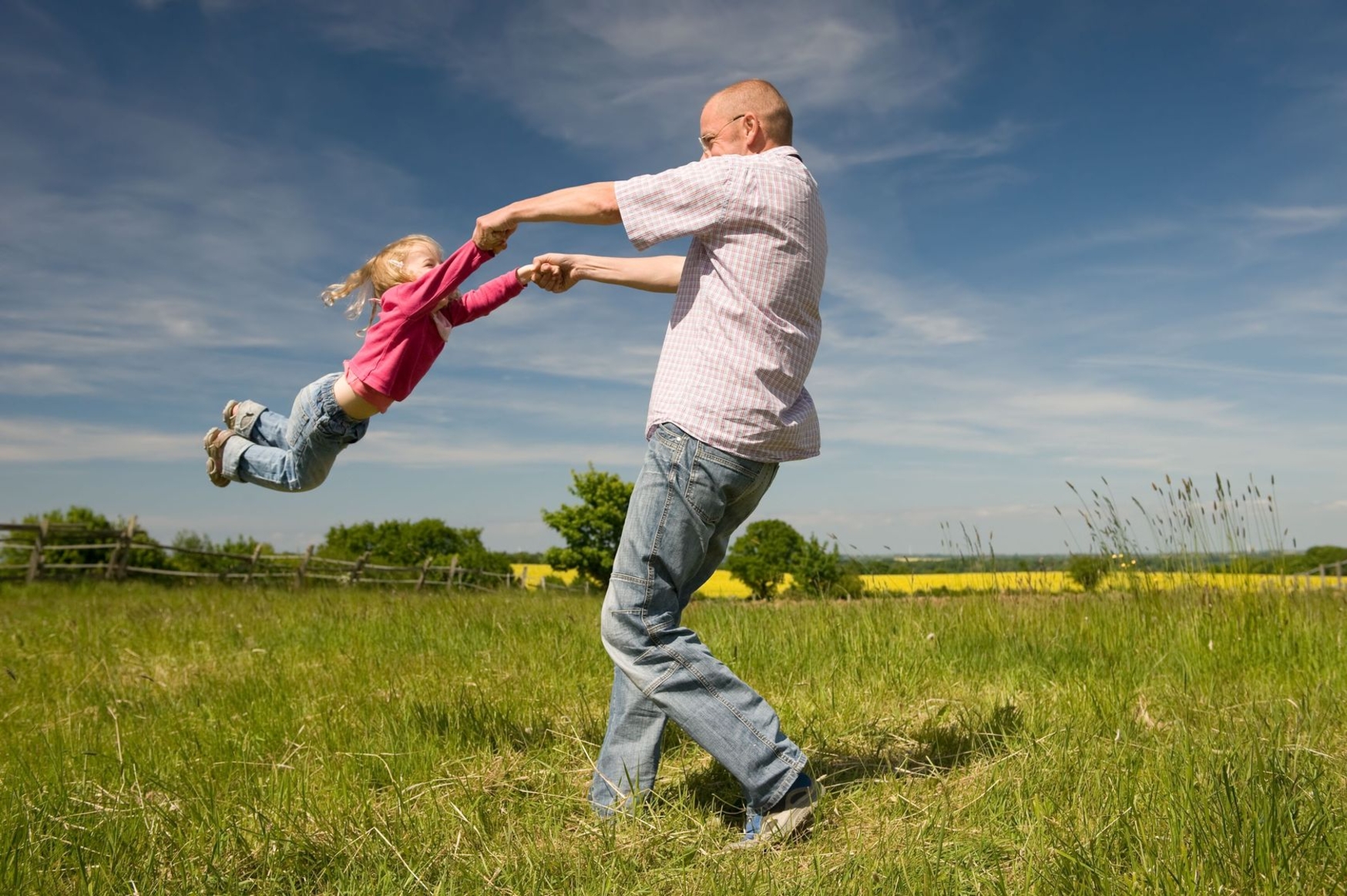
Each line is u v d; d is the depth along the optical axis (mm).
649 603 2439
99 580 16922
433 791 2596
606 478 39375
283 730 3359
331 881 2006
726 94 2650
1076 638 5039
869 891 1782
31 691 4469
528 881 1958
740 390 2369
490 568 40812
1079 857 1813
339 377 2781
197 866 2064
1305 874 1697
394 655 5473
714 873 1943
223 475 2939
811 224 2438
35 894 1900
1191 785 2115
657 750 2535
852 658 4582
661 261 2908
